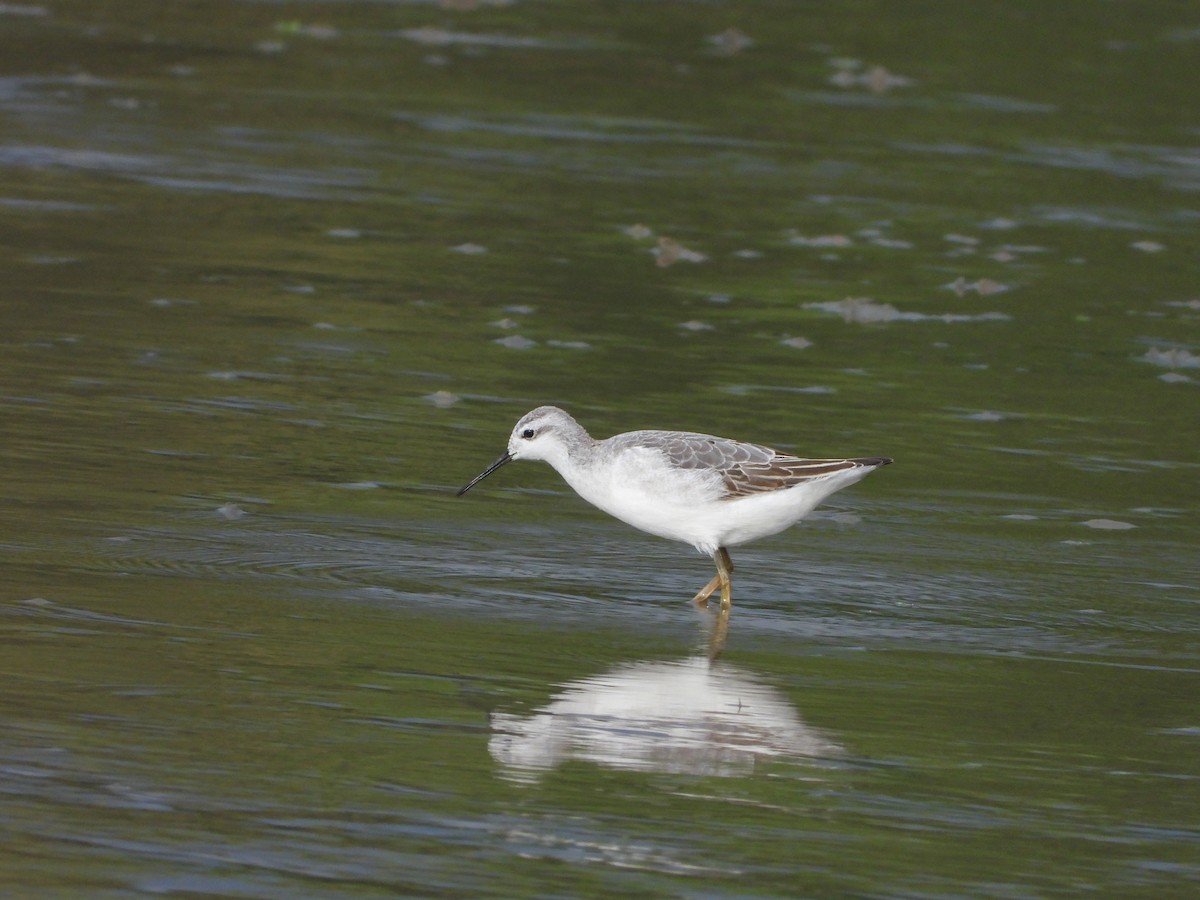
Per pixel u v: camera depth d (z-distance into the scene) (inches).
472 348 671.8
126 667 385.7
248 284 724.0
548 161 949.2
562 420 484.1
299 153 927.0
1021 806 346.3
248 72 1087.6
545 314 718.5
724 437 590.6
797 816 336.8
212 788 332.8
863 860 320.2
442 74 1117.7
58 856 304.5
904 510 539.8
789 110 1085.8
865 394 648.4
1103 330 742.5
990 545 512.7
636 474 463.2
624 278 774.5
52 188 828.0
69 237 759.7
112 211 802.8
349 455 555.2
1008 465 584.1
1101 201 940.6
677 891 305.6
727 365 671.8
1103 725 389.7
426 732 364.8
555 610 448.1
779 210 893.8
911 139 1038.4
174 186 850.1
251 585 444.8
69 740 347.6
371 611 434.3
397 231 814.5
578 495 545.0
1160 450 606.9
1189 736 385.1
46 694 367.6
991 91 1157.1
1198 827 341.1
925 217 896.3
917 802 345.7
